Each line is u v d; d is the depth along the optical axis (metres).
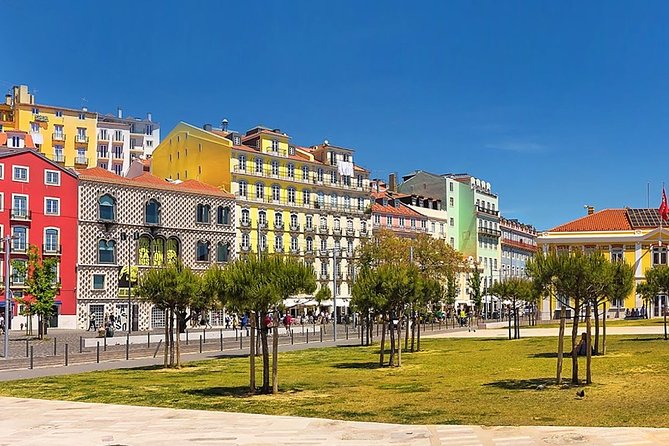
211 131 108.62
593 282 24.48
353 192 112.69
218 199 91.69
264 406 21.45
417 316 48.38
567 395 21.98
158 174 108.38
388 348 46.75
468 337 57.88
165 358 35.28
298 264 25.52
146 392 25.31
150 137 149.75
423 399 22.23
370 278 34.16
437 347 46.78
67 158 118.62
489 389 24.22
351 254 108.75
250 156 99.12
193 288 34.06
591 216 104.69
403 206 124.38
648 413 17.88
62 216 77.88
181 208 87.88
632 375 26.75
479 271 125.19
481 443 14.84
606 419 17.23
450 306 115.00
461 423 17.41
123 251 82.31
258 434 16.56
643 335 51.47
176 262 36.31
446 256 94.06
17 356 43.41
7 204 74.12
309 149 115.56
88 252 79.62
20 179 75.25
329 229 107.62
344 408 20.66
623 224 100.56
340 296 107.31
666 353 35.50
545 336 55.44
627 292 34.03
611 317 95.00
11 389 26.81
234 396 23.98
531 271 26.23
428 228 126.69
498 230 147.25
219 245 91.44
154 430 17.41
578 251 26.05
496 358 36.75
